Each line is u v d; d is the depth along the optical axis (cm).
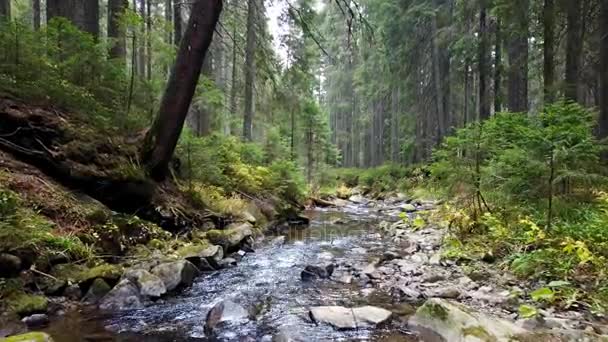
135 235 618
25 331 359
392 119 2922
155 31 925
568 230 545
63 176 600
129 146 729
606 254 486
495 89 1570
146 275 487
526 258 527
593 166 645
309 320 414
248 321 412
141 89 907
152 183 725
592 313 393
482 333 330
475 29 1636
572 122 577
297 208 1466
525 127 635
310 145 2303
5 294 386
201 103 1243
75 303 428
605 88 980
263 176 1309
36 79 654
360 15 862
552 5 994
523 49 1440
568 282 436
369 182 2761
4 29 657
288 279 587
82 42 764
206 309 450
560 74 1310
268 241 901
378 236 975
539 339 321
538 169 605
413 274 589
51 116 632
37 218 482
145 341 360
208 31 728
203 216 831
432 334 367
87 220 557
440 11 1939
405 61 2170
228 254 743
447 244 723
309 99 2044
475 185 735
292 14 980
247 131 1614
